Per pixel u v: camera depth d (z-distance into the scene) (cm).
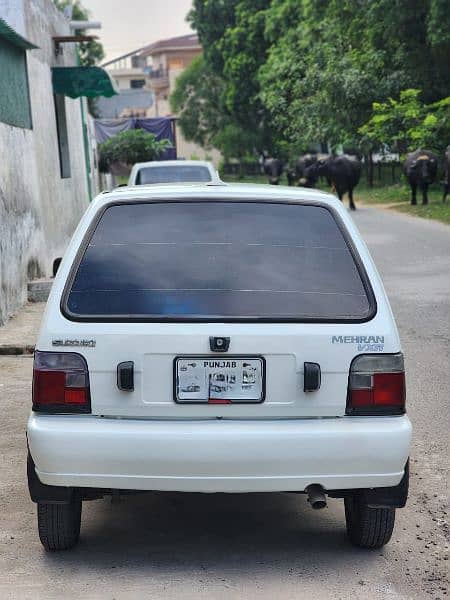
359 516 429
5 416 675
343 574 416
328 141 3938
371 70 3481
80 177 1914
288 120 4284
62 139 1652
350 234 424
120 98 7881
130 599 390
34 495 402
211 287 401
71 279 403
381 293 406
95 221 423
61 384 387
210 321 389
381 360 392
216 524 479
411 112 3084
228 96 5538
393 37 3178
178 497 518
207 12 5791
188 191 436
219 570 419
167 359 386
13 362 844
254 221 426
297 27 4244
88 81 1550
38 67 1373
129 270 406
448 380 760
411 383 752
